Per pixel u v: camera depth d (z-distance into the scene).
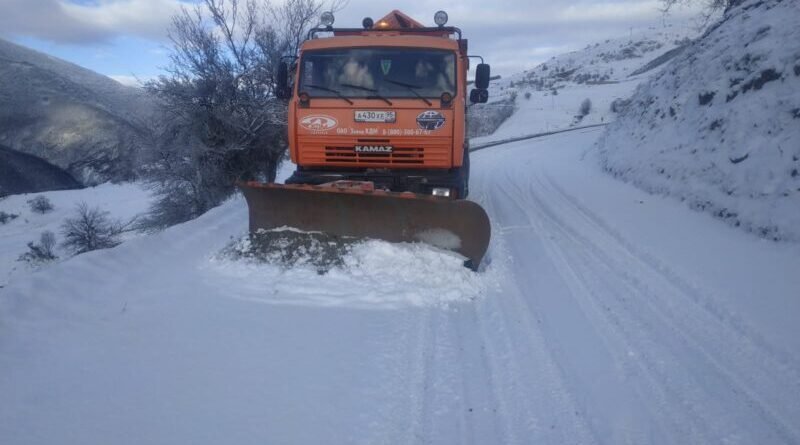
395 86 7.77
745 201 8.08
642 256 7.43
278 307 5.86
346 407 3.98
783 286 5.80
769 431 3.65
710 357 4.65
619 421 3.80
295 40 14.59
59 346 4.83
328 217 7.07
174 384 4.25
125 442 3.52
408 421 3.82
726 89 10.76
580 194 12.59
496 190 14.51
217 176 14.15
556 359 4.69
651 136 13.42
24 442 3.48
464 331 5.30
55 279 6.00
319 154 7.87
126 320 5.45
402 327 5.38
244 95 14.02
